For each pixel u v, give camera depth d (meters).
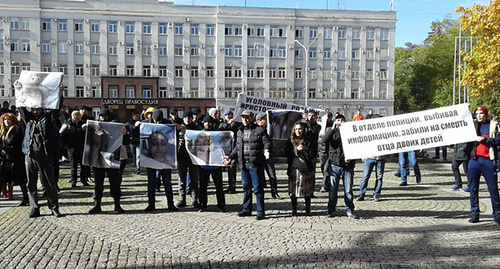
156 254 6.53
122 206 10.16
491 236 7.48
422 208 10.02
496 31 24.91
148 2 56.03
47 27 54.03
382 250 6.73
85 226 8.17
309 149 9.01
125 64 55.81
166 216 9.09
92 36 54.97
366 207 10.16
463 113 8.59
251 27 58.56
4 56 52.88
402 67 76.81
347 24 60.53
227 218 8.92
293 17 59.09
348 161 8.95
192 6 57.19
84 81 54.91
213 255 6.48
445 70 71.56
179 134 10.01
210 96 58.44
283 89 59.78
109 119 10.35
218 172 9.49
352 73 61.16
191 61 57.56
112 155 9.22
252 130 8.90
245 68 58.56
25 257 6.37
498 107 34.72
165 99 56.47
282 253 6.57
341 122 9.01
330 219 8.85
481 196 11.60
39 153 8.73
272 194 11.48
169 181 9.68
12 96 53.25
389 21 61.12
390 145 8.81
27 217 8.90
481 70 25.69
